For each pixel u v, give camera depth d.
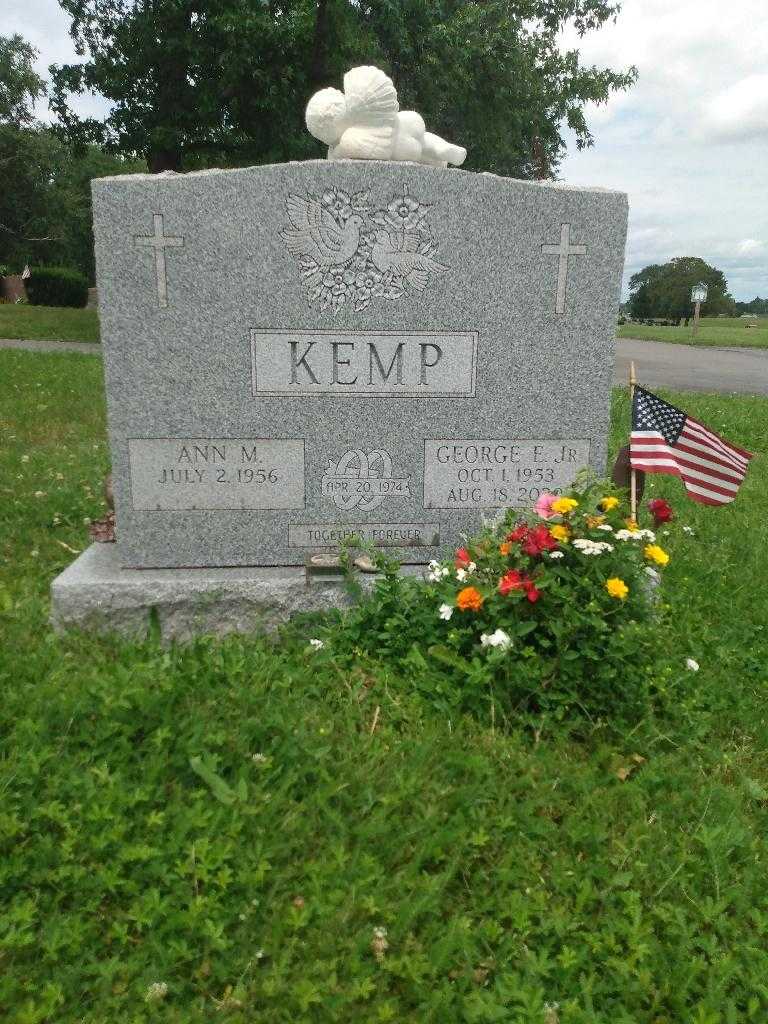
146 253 3.59
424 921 2.22
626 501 4.15
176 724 2.80
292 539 3.99
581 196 3.81
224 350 3.73
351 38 15.70
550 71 21.52
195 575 3.85
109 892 2.21
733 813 2.71
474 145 20.47
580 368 4.02
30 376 10.73
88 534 5.04
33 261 46.09
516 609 3.24
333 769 2.73
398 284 3.78
